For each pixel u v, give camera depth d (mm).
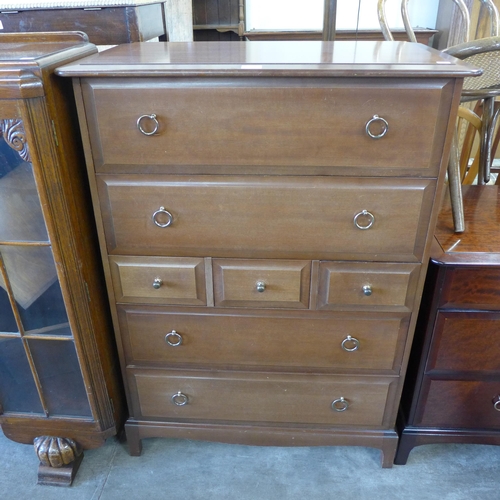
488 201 1294
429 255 963
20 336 1065
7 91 787
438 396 1175
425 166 863
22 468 1286
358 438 1229
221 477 1256
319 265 985
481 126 1385
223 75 795
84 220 1006
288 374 1147
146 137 870
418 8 2738
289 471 1272
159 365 1162
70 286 986
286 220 933
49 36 1063
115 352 1230
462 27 1218
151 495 1205
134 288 1046
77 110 857
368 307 1030
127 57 914
